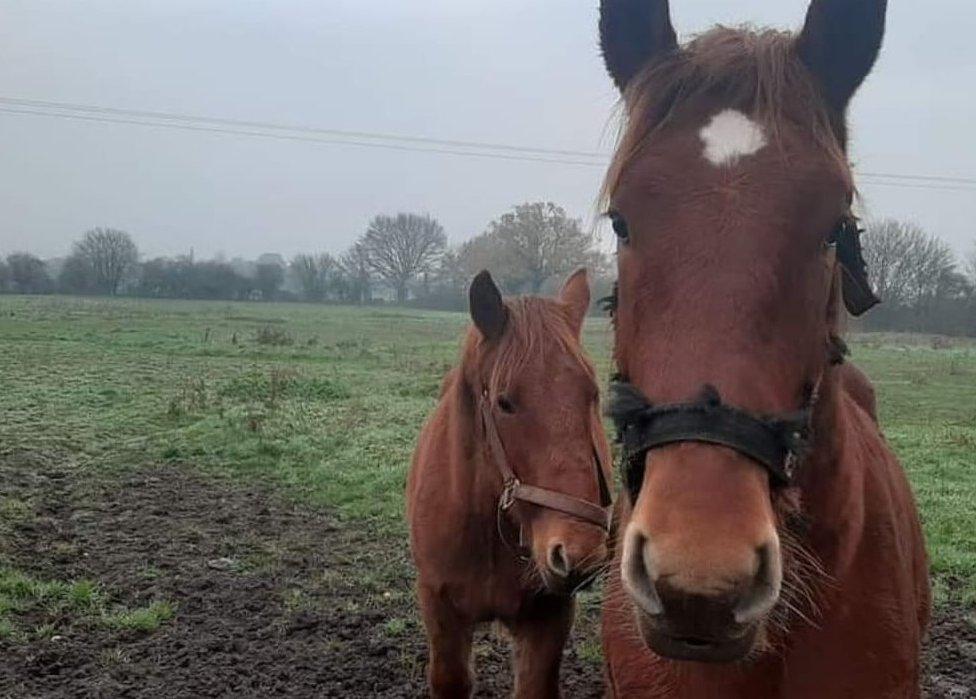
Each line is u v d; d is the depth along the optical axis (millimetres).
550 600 4020
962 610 6195
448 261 66188
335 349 26406
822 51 2076
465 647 4254
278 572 6812
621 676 2516
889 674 2307
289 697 4844
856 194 2059
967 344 34781
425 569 4215
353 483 9609
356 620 5824
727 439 1758
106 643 5406
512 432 3770
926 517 8242
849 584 2271
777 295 1827
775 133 1904
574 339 3957
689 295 1836
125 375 18516
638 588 1739
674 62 2064
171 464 10672
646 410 1838
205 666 5148
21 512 8250
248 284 65812
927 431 13398
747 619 1678
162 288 63719
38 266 62500
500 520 3932
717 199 1861
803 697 2230
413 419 13375
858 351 31984
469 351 4168
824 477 2172
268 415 13297
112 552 7184
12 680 4879
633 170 1966
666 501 1734
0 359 20906
